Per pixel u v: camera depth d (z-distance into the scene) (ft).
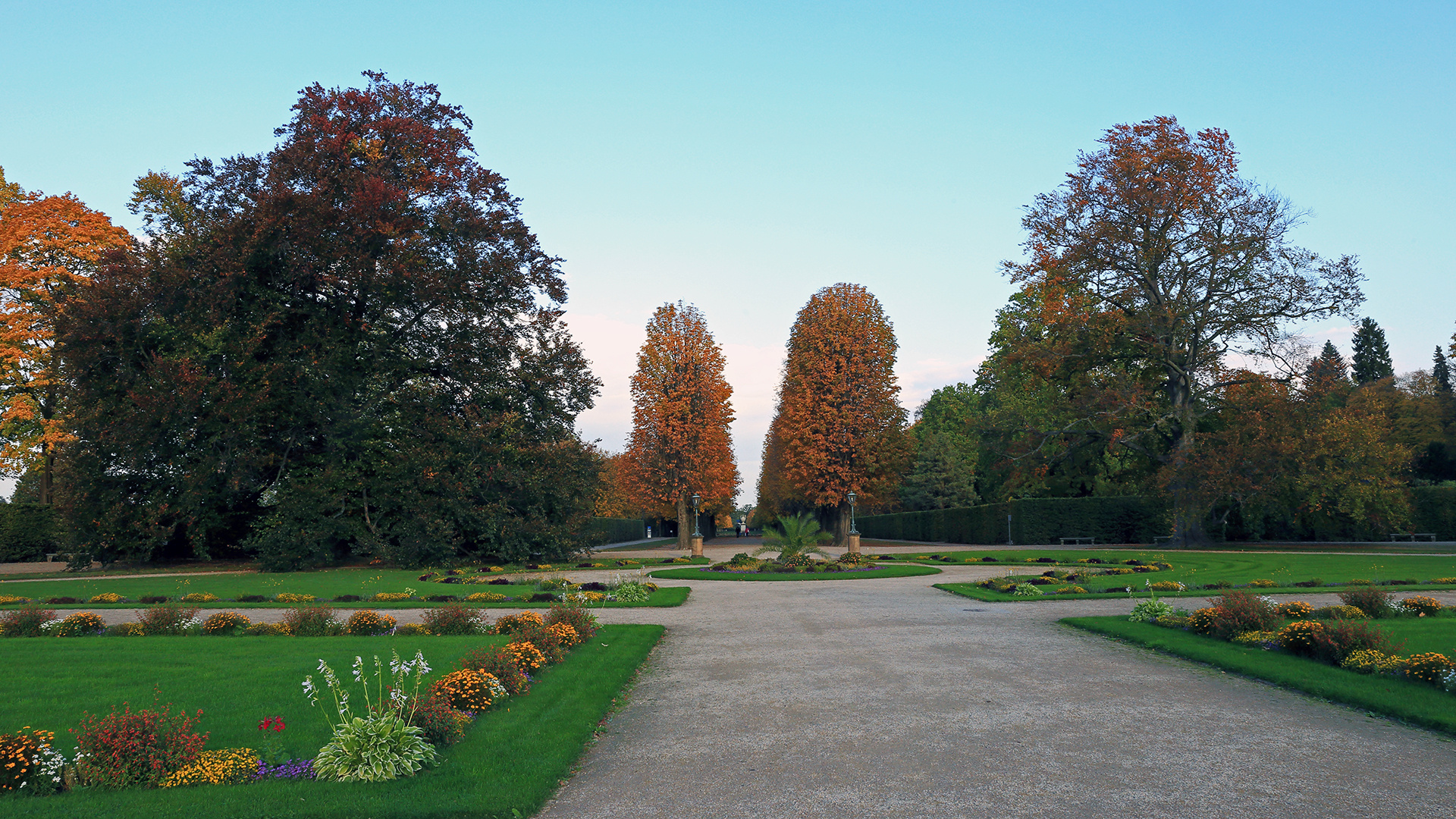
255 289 95.76
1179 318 115.34
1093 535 144.36
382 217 98.27
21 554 127.65
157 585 79.56
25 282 111.86
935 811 17.97
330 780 20.08
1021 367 130.31
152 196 125.80
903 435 163.22
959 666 35.22
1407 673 29.63
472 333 109.09
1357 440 114.11
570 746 22.99
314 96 102.78
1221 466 110.01
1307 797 18.62
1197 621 41.11
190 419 93.76
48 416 119.55
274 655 36.63
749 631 47.03
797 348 168.55
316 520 100.12
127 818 17.47
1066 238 120.37
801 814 17.98
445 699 24.61
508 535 104.58
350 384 100.07
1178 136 117.70
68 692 29.09
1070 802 18.47
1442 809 17.80
